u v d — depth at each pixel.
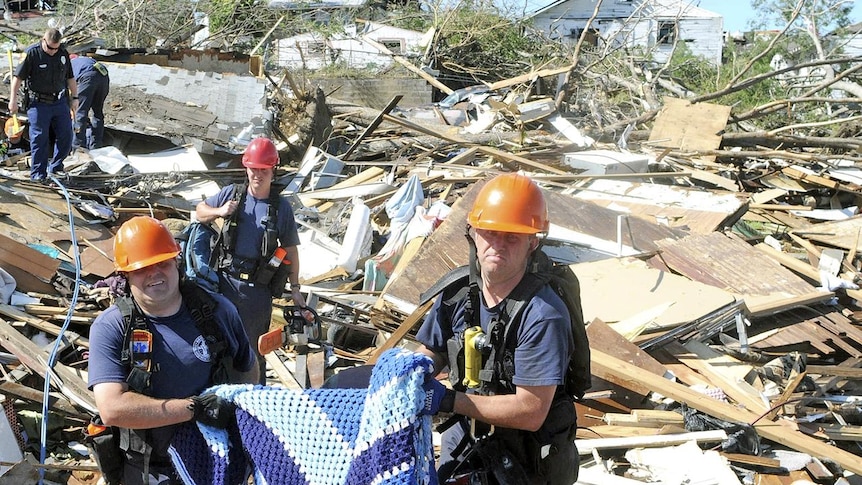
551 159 11.34
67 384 4.61
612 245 6.94
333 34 23.72
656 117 12.84
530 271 2.49
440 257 6.22
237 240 4.58
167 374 2.71
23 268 5.93
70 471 4.16
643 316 5.66
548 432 2.56
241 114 11.19
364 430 2.47
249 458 2.65
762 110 12.97
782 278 6.54
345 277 6.89
